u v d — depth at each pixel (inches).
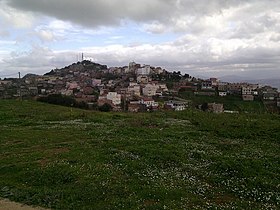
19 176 721.6
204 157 866.8
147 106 3885.3
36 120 1601.9
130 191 617.0
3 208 561.6
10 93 4798.2
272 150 1011.3
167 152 876.6
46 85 6378.0
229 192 658.8
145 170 738.8
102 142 1013.2
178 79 7578.7
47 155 877.2
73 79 7618.1
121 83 7003.0
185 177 720.3
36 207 566.9
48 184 675.4
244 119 1539.1
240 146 1034.1
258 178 713.6
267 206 595.2
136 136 1142.3
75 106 3063.5
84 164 764.6
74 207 559.5
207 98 4778.5
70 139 1107.3
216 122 1456.7
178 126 1391.5
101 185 642.2
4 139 1133.1
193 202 582.9
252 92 5093.5
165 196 597.0
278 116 1674.5
